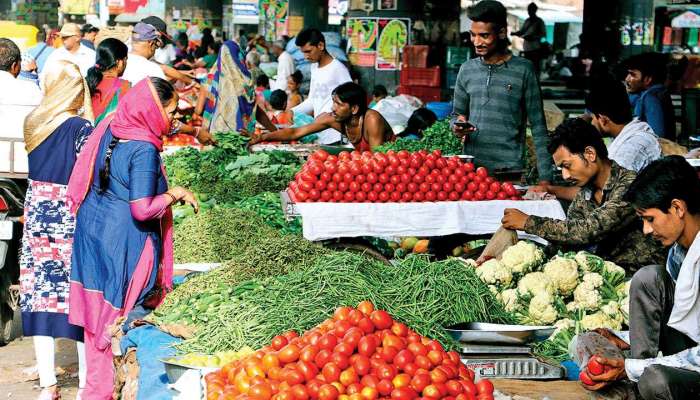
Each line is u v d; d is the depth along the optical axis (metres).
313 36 10.55
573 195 6.75
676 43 17.39
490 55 7.48
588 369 3.82
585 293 4.95
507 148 7.54
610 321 4.87
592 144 5.18
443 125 8.00
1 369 6.91
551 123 14.11
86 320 5.39
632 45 20.41
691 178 3.62
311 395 3.43
